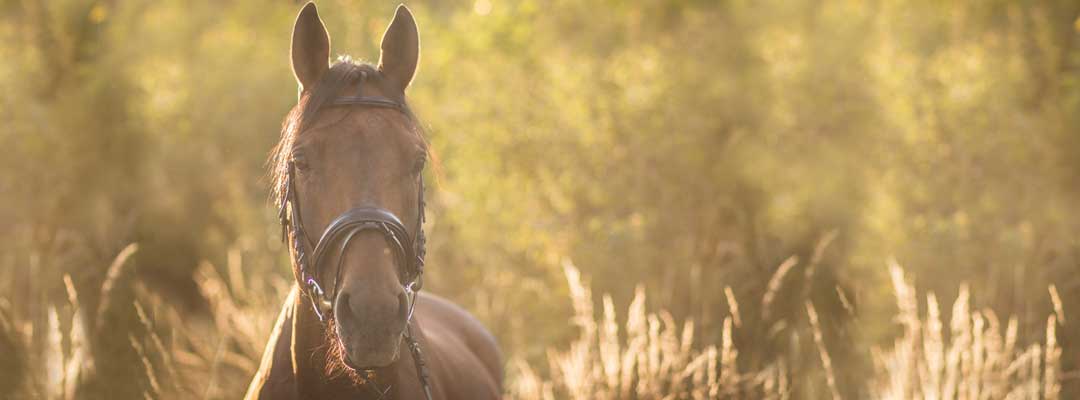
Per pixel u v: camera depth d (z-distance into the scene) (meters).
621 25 10.60
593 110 8.93
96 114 9.98
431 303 5.02
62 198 8.30
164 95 10.60
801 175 8.46
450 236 8.79
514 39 9.34
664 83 9.07
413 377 3.33
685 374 5.57
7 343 5.84
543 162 8.72
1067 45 8.68
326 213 2.83
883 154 8.54
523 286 7.66
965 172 8.13
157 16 11.30
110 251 7.34
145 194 9.85
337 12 10.22
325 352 3.10
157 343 5.64
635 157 8.70
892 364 5.82
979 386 5.58
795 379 6.08
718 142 9.01
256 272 8.77
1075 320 6.68
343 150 2.87
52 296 6.75
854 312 6.37
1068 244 7.33
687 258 7.84
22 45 9.62
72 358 5.61
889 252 7.70
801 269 7.13
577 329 7.34
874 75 8.71
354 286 2.64
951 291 7.25
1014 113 8.17
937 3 9.16
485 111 8.90
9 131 8.67
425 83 9.57
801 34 9.27
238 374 6.83
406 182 2.92
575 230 8.33
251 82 11.26
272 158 3.31
